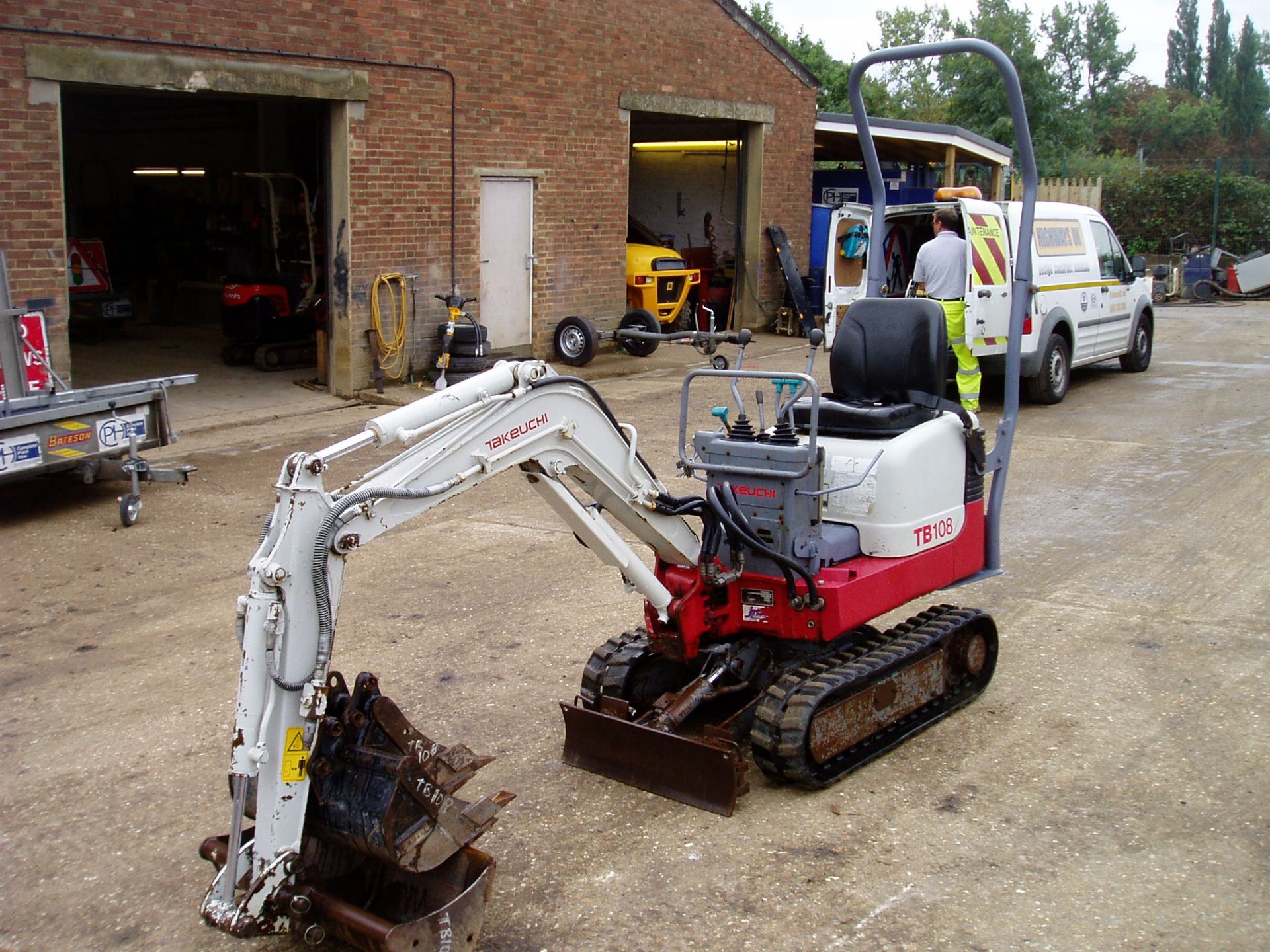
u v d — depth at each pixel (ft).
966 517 17.83
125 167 66.69
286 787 11.06
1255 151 204.64
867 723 15.83
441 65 43.93
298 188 54.39
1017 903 12.67
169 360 49.24
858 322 17.67
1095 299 43.47
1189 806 14.71
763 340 59.57
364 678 11.62
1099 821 14.39
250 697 10.86
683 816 14.70
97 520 28.04
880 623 21.29
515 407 13.08
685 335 17.07
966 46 18.12
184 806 15.28
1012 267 38.47
